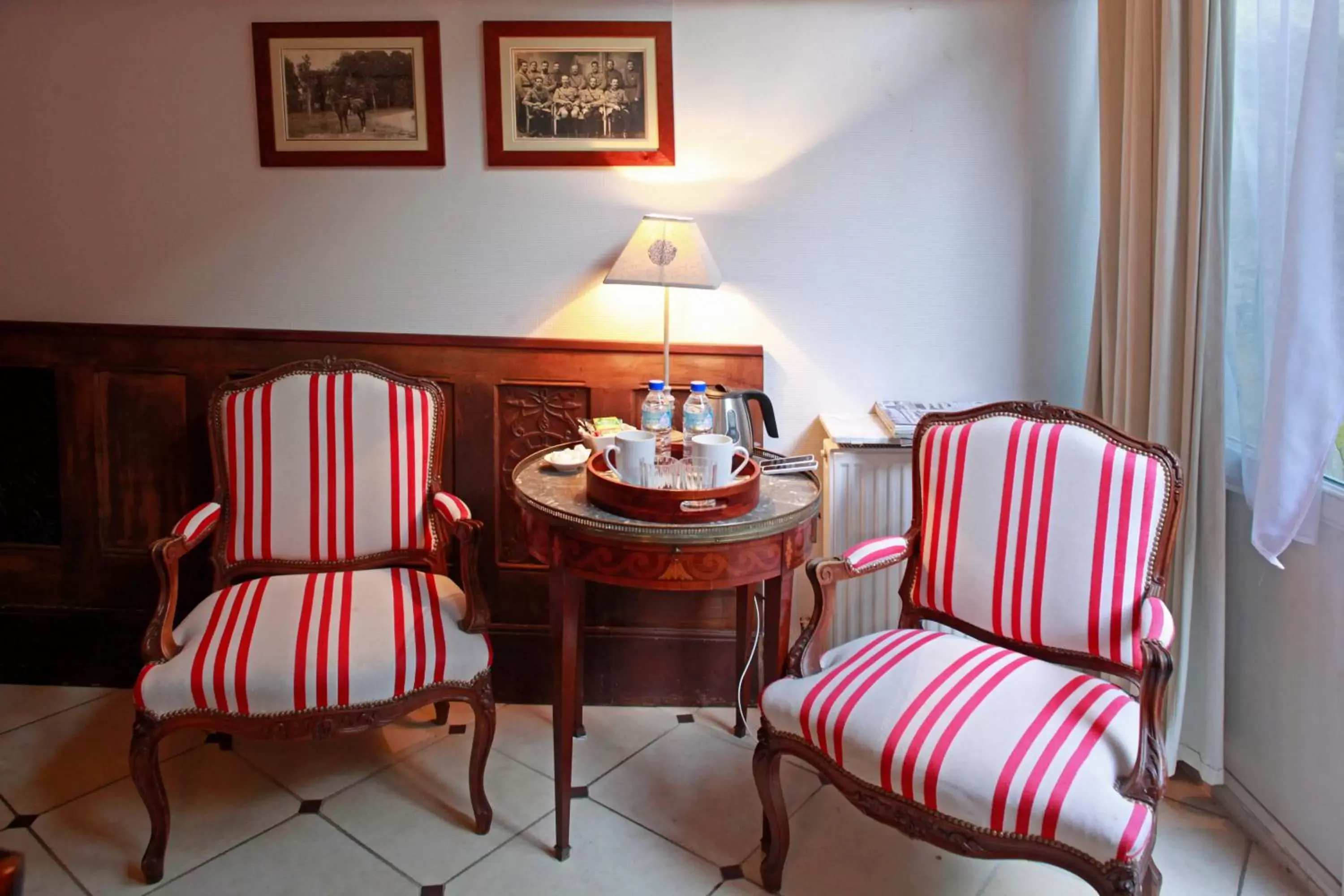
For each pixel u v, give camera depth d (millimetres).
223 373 2420
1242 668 1992
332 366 2154
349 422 2117
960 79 2273
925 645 1727
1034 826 1353
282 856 1860
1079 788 1348
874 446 2176
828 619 1698
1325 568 1720
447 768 2186
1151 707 1375
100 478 2469
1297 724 1805
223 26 2295
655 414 1992
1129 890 1291
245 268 2404
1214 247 1842
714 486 1768
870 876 1822
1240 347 1908
